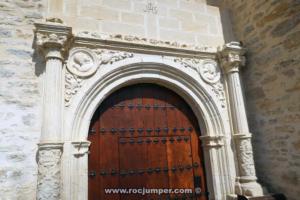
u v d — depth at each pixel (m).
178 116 3.71
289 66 3.16
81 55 3.09
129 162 3.27
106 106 3.35
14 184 2.53
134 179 3.24
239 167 3.44
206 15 4.11
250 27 3.85
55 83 2.74
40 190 2.39
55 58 2.81
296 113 3.04
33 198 2.55
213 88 3.72
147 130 3.48
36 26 2.76
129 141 3.35
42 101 2.80
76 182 2.75
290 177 3.08
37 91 2.84
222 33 4.14
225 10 4.33
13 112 2.69
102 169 3.12
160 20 3.74
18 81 2.79
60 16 3.18
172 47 3.55
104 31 3.35
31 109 2.77
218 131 3.59
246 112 3.87
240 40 4.07
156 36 3.64
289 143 3.12
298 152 2.99
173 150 3.55
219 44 4.05
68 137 2.80
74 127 2.87
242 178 3.34
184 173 3.52
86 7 3.34
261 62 3.63
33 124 2.73
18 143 2.63
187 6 4.00
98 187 3.05
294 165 3.04
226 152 3.51
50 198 2.38
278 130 3.30
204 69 3.73
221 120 3.62
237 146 3.50
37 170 2.62
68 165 2.72
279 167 3.25
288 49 3.19
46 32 2.79
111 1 3.51
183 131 3.68
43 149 2.50
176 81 3.59
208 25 4.07
